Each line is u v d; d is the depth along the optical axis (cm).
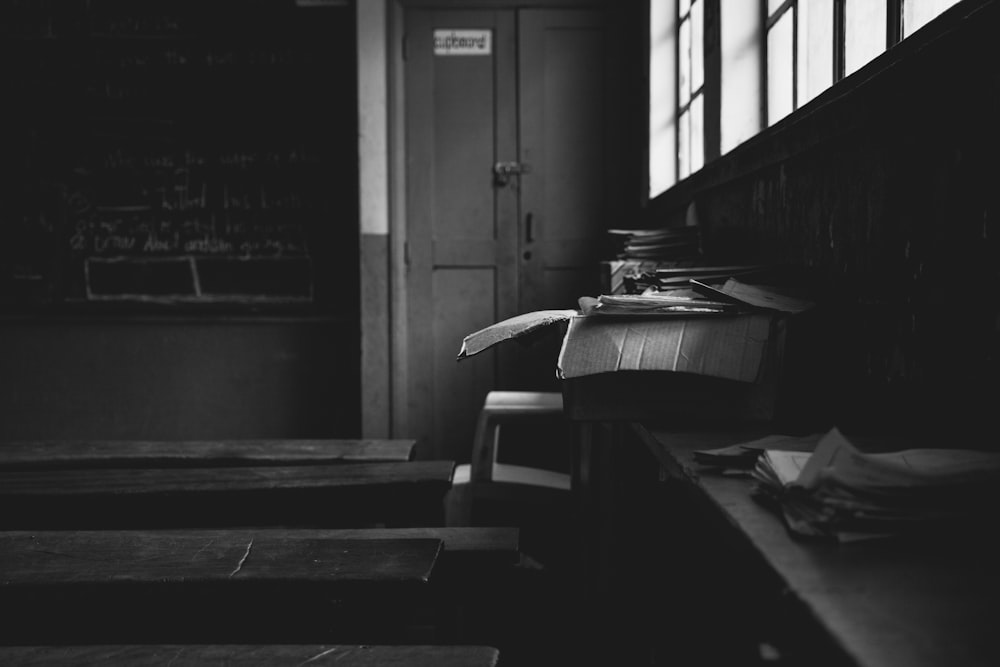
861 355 156
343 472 222
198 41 471
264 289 477
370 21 443
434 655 119
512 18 455
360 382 455
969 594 70
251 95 472
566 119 457
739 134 263
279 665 117
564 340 149
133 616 145
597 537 241
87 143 475
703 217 298
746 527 89
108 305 477
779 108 240
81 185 476
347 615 143
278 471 225
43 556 154
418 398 462
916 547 81
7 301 478
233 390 479
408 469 225
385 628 143
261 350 477
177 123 473
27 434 479
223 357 478
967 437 120
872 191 152
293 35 470
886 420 145
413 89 457
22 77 474
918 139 134
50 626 145
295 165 474
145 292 478
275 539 162
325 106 472
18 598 143
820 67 205
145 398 480
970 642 61
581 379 154
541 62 456
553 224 459
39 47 473
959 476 86
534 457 444
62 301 478
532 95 457
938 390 128
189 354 478
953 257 124
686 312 150
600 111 457
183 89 472
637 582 188
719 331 146
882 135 148
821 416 155
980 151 116
